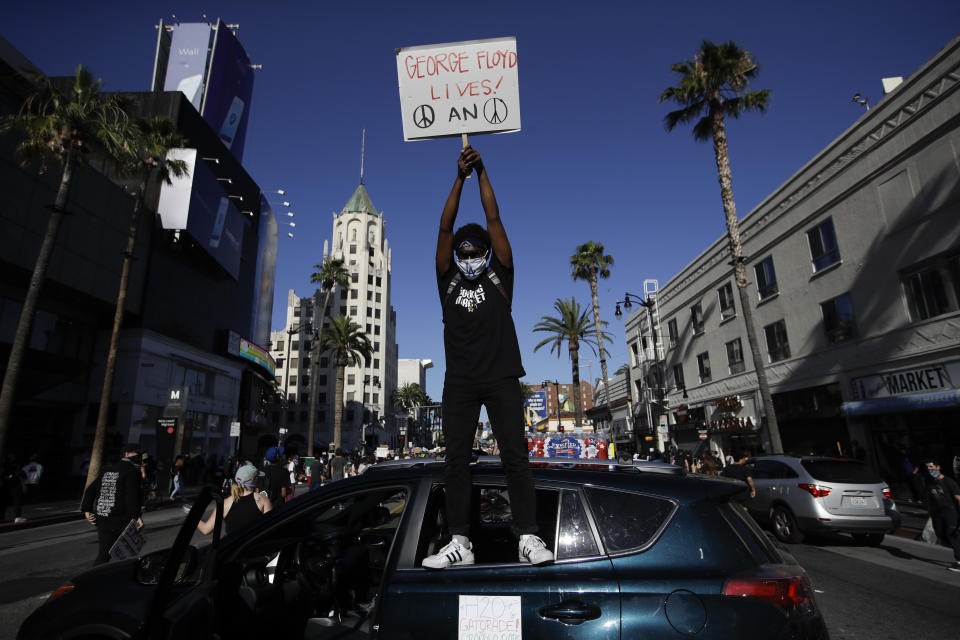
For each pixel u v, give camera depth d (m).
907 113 15.04
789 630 1.95
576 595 2.10
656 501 2.30
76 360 26.45
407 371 130.25
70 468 26.14
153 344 29.70
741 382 23.44
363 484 2.76
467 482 2.42
